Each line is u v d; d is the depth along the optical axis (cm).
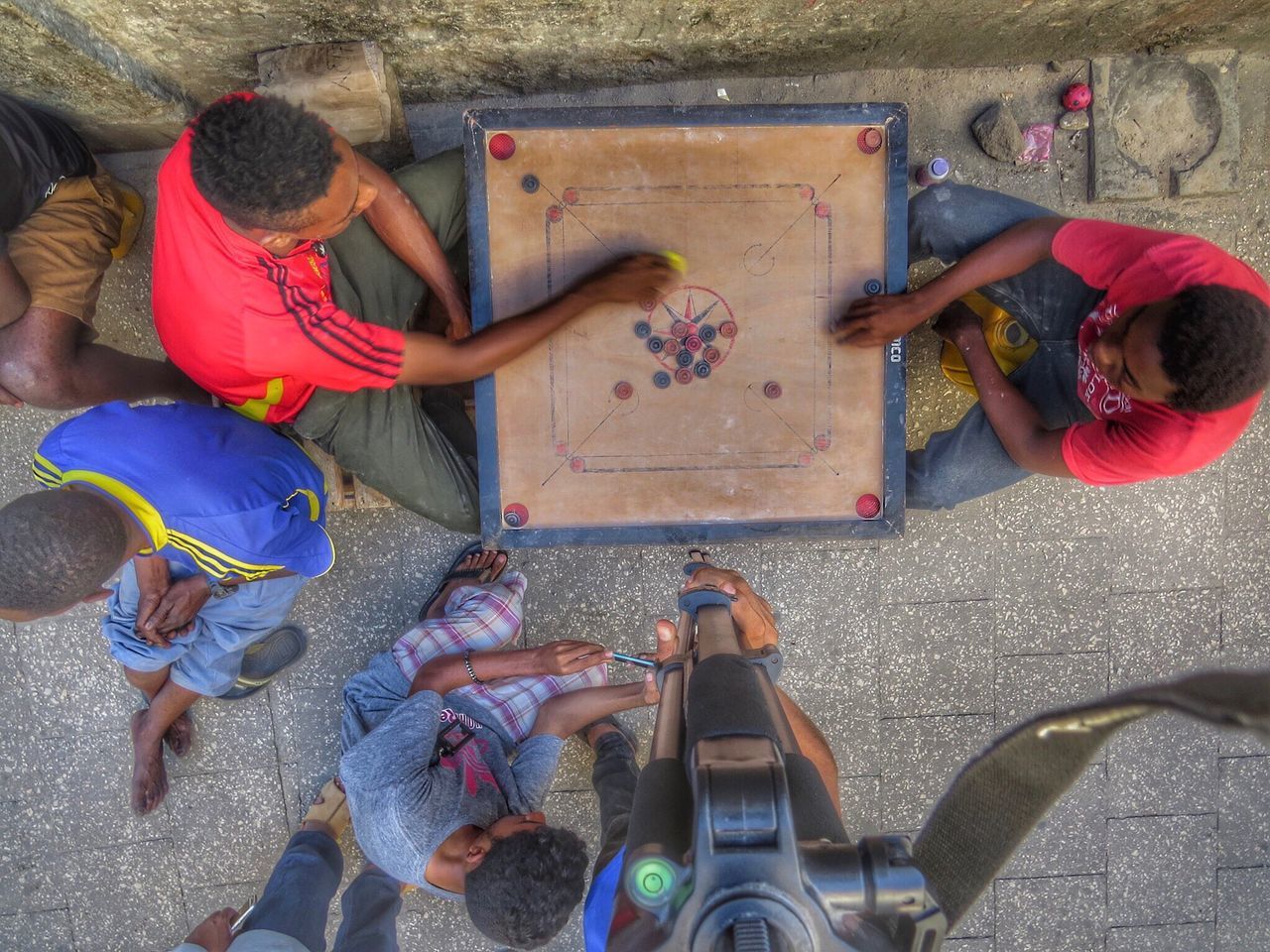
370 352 183
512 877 189
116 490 182
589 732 271
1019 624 286
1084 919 295
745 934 76
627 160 211
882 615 286
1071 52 252
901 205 213
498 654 237
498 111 207
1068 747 72
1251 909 295
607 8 207
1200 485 279
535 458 218
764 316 216
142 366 235
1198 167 261
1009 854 80
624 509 221
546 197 212
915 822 291
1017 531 282
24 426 272
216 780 285
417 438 223
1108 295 187
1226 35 244
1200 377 162
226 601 229
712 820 82
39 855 286
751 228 214
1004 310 235
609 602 284
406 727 218
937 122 266
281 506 198
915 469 238
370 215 204
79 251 221
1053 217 204
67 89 211
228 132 146
